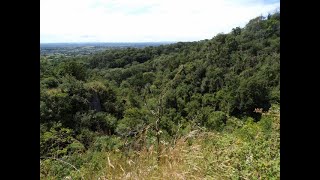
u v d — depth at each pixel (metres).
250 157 2.75
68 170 3.09
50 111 9.46
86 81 17.83
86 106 12.88
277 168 2.40
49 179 2.95
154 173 2.87
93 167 3.16
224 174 2.66
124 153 3.30
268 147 2.89
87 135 4.17
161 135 3.53
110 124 6.31
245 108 14.62
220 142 3.42
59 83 14.77
